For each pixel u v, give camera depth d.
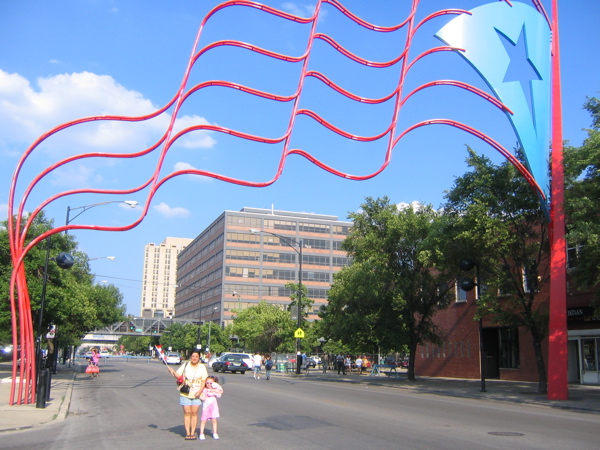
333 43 19.84
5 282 25.62
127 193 17.09
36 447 9.41
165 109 17.47
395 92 20.73
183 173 17.45
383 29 20.89
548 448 9.37
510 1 23.78
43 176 16.31
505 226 22.42
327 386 28.06
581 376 28.56
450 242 23.97
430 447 9.34
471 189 24.08
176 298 157.38
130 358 118.50
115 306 51.81
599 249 17.72
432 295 33.59
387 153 20.52
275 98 18.47
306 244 111.75
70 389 22.59
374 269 33.22
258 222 110.00
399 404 18.05
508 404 19.33
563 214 21.77
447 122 21.73
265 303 72.94
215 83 17.77
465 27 22.78
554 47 24.14
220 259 108.94
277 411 15.02
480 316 24.38
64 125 16.38
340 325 33.22
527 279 26.12
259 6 18.34
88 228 16.61
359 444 9.61
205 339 84.94
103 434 10.95
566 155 21.61
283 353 62.16
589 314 27.20
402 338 33.16
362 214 34.56
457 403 19.12
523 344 32.59
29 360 16.56
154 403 17.75
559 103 23.08
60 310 27.31
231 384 27.59
